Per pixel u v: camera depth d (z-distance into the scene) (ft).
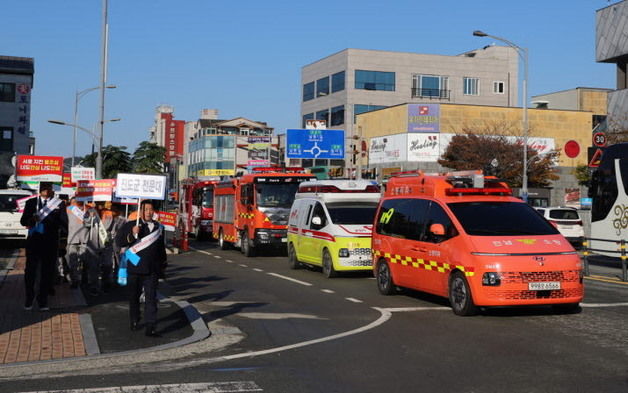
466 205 40.81
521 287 35.88
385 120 198.49
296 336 32.68
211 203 121.90
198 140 398.42
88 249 45.52
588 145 201.57
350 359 27.45
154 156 282.56
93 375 24.71
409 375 24.62
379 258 48.67
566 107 270.26
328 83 248.52
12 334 31.71
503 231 38.65
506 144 183.01
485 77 249.75
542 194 193.98
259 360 27.37
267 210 83.25
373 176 186.19
